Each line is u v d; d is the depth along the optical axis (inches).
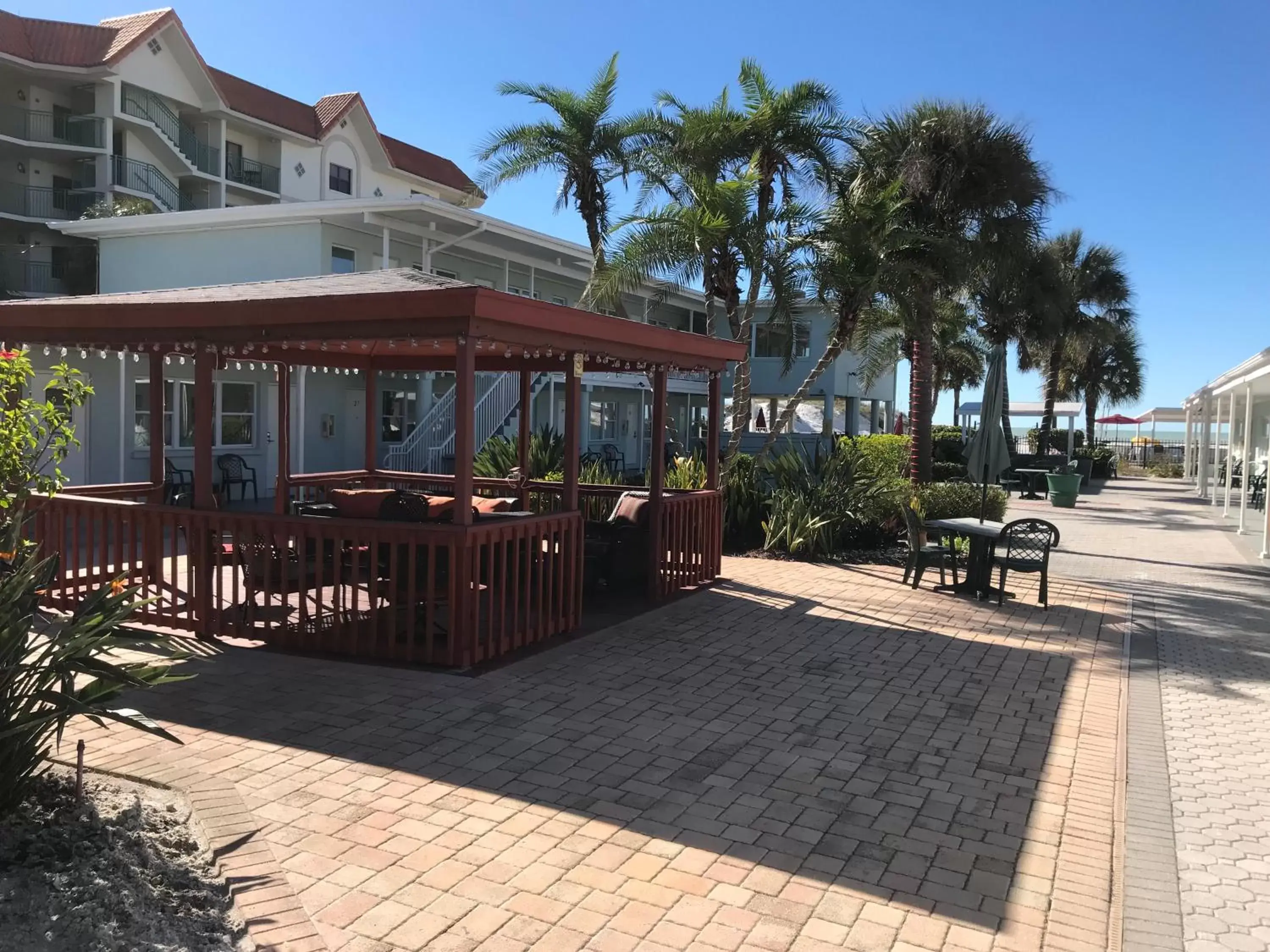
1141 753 211.9
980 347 1257.4
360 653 268.7
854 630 326.0
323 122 1482.5
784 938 129.3
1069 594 421.7
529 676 254.8
